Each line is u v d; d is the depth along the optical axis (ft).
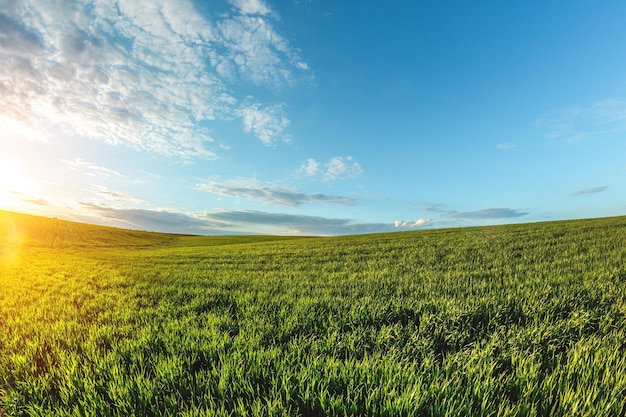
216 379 12.40
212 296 29.91
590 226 91.91
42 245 170.81
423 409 9.87
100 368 13.64
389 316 20.22
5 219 240.12
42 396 12.12
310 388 11.38
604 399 9.98
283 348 15.78
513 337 15.37
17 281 46.60
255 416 9.53
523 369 12.26
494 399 10.32
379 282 33.17
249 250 101.45
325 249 84.99
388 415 9.60
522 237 76.38
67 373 13.20
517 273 33.63
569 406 9.79
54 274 53.52
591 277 29.37
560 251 50.96
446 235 102.42
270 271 48.39
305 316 21.02
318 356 13.92
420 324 17.83
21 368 14.23
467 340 16.20
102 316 23.48
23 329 20.84
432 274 36.52
